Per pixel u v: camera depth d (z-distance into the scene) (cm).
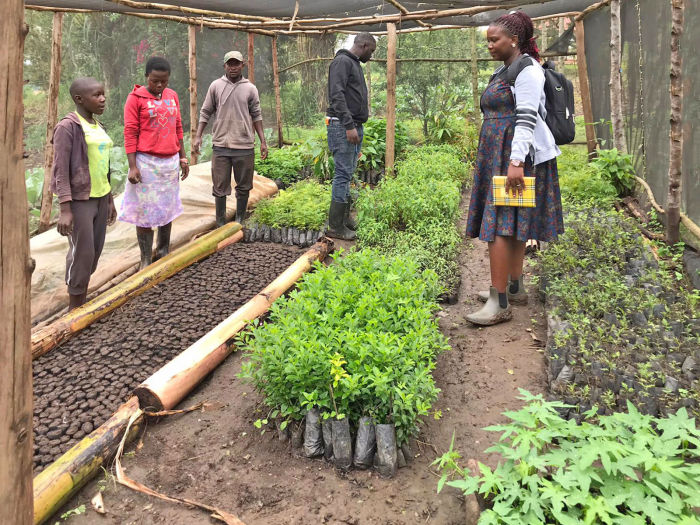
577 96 1579
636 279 432
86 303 452
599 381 308
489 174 382
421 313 336
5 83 138
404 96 1382
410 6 784
